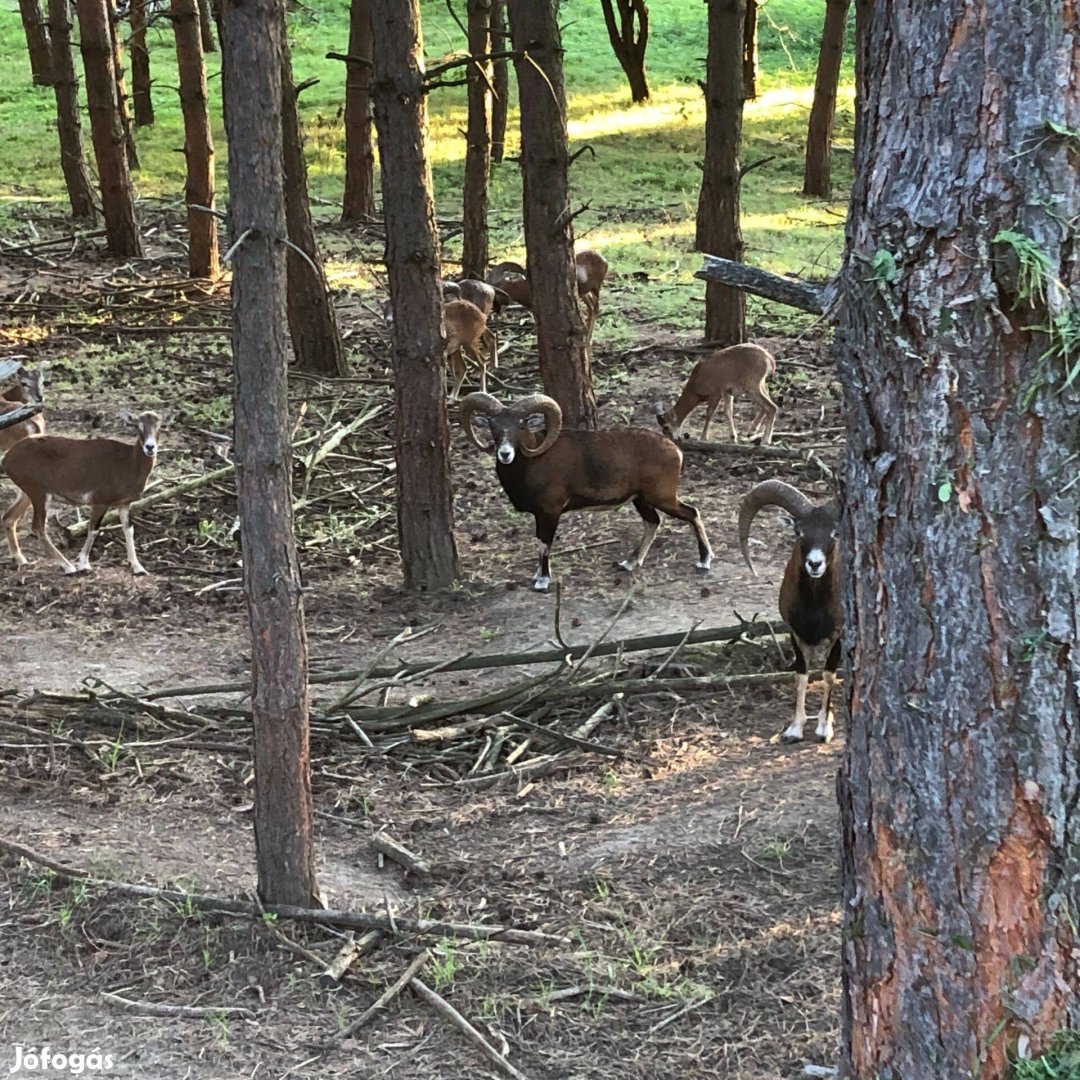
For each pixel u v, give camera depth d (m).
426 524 11.49
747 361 14.76
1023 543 2.88
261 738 6.20
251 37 5.42
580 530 12.90
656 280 23.34
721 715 8.83
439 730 8.62
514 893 6.69
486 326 17.98
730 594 11.06
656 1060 5.32
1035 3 2.74
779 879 6.66
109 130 24.67
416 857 6.98
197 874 6.81
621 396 17.22
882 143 3.01
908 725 3.10
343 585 11.80
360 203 27.91
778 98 40.59
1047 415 2.84
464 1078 5.24
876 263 2.99
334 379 17.98
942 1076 3.17
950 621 2.98
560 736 8.50
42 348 19.19
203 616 11.06
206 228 23.25
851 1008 3.43
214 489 13.97
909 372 2.98
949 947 3.11
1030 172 2.78
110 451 11.62
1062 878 2.95
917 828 3.12
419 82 10.70
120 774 8.04
